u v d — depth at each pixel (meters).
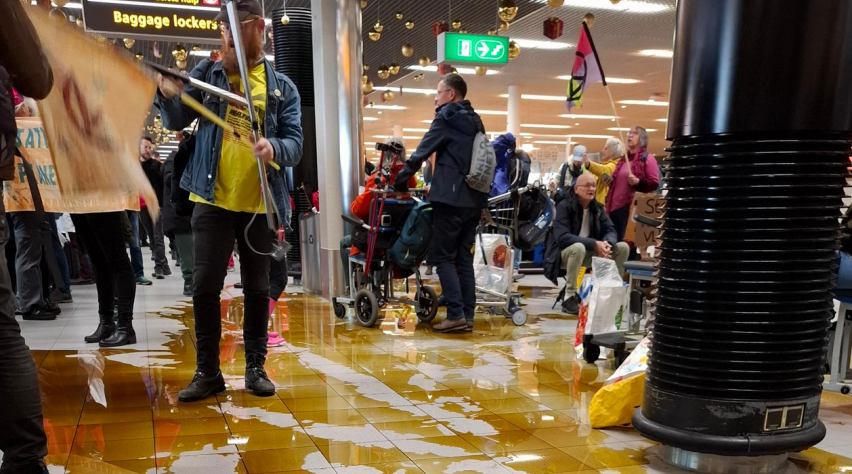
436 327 4.14
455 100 4.02
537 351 3.65
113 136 1.43
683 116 1.98
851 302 2.80
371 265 4.47
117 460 1.95
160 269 7.22
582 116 19.69
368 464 1.97
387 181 4.41
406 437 2.22
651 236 4.21
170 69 1.72
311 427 2.30
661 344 2.05
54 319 4.37
